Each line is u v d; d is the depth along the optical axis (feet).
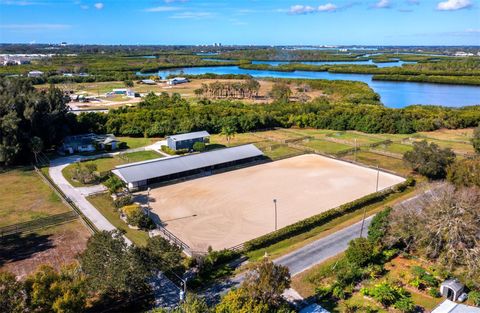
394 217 141.28
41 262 134.41
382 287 112.16
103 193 196.13
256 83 515.50
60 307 87.56
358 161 257.34
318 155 273.33
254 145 276.41
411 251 140.56
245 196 196.65
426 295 115.75
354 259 127.34
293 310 104.37
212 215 173.88
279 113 376.68
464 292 116.78
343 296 113.70
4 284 89.56
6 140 231.50
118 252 104.94
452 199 136.15
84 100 463.42
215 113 356.59
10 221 164.86
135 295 114.32
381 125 346.54
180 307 95.61
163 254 115.75
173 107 371.76
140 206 179.22
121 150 278.67
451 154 225.56
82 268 105.91
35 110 255.50
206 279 124.98
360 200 184.96
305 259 137.08
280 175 230.07
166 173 211.82
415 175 229.45
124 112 351.25
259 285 97.14
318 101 435.53
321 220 167.84
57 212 174.60
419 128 352.49
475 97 560.20
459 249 126.72
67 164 243.81
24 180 216.13
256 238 148.77
